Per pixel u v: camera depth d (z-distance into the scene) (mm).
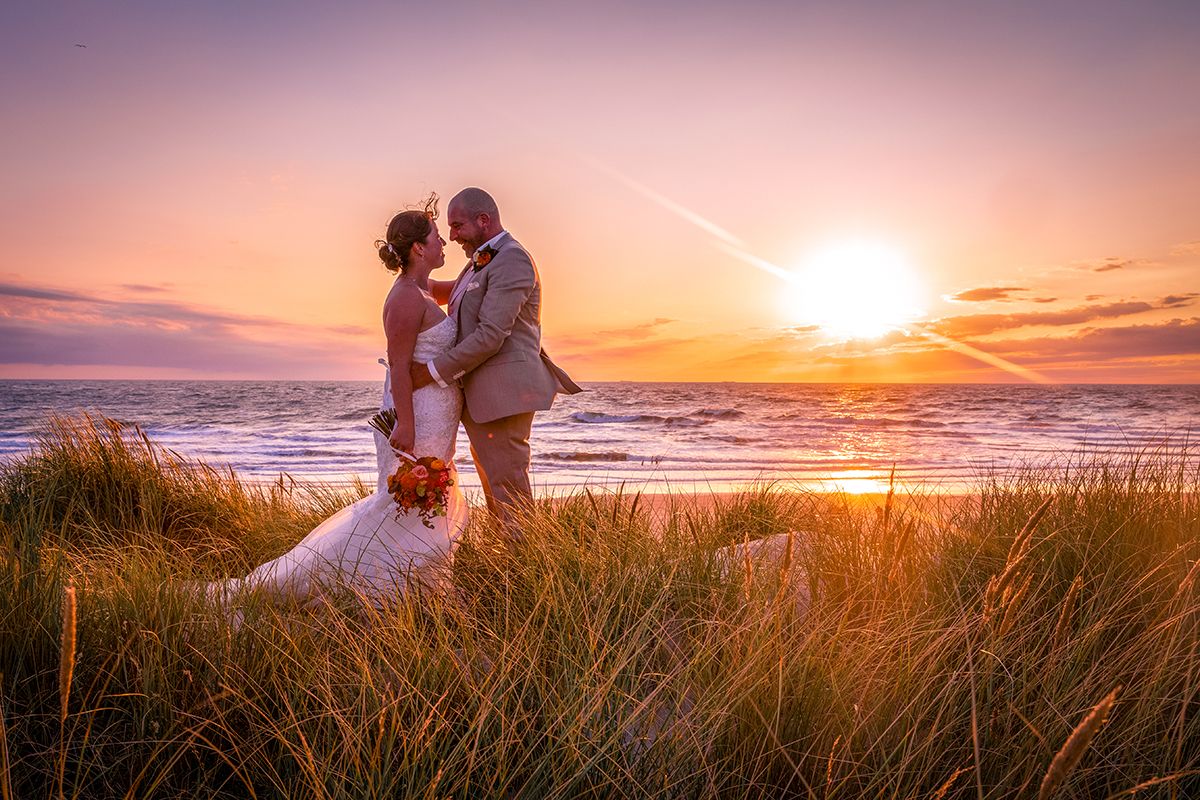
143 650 2201
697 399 51125
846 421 32156
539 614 2875
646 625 2605
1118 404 44094
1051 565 3170
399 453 3643
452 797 1923
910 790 1988
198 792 1927
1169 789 1938
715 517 5414
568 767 2014
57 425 5930
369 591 3133
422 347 3768
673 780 2025
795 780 2111
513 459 4246
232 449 19188
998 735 2107
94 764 1953
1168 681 2289
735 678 2254
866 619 2918
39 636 2264
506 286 3932
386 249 3836
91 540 4508
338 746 2049
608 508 4285
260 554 4766
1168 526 3637
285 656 2375
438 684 2309
